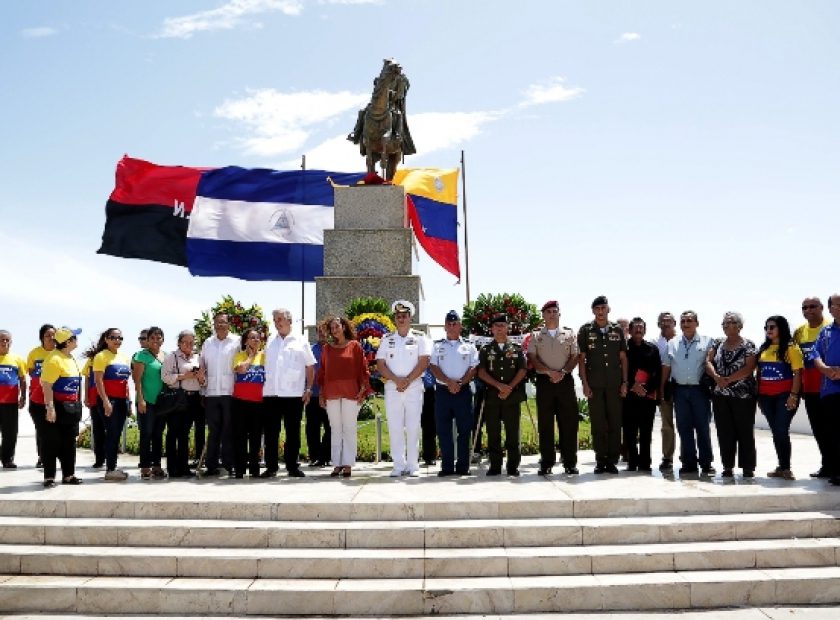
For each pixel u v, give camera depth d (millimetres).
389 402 9188
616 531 6715
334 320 9320
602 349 9094
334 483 8492
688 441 8977
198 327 14445
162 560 6410
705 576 6168
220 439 9578
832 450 8391
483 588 5926
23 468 10898
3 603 6059
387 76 16047
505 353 9086
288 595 5938
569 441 9070
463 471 9180
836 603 6016
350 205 16016
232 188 20281
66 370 8727
